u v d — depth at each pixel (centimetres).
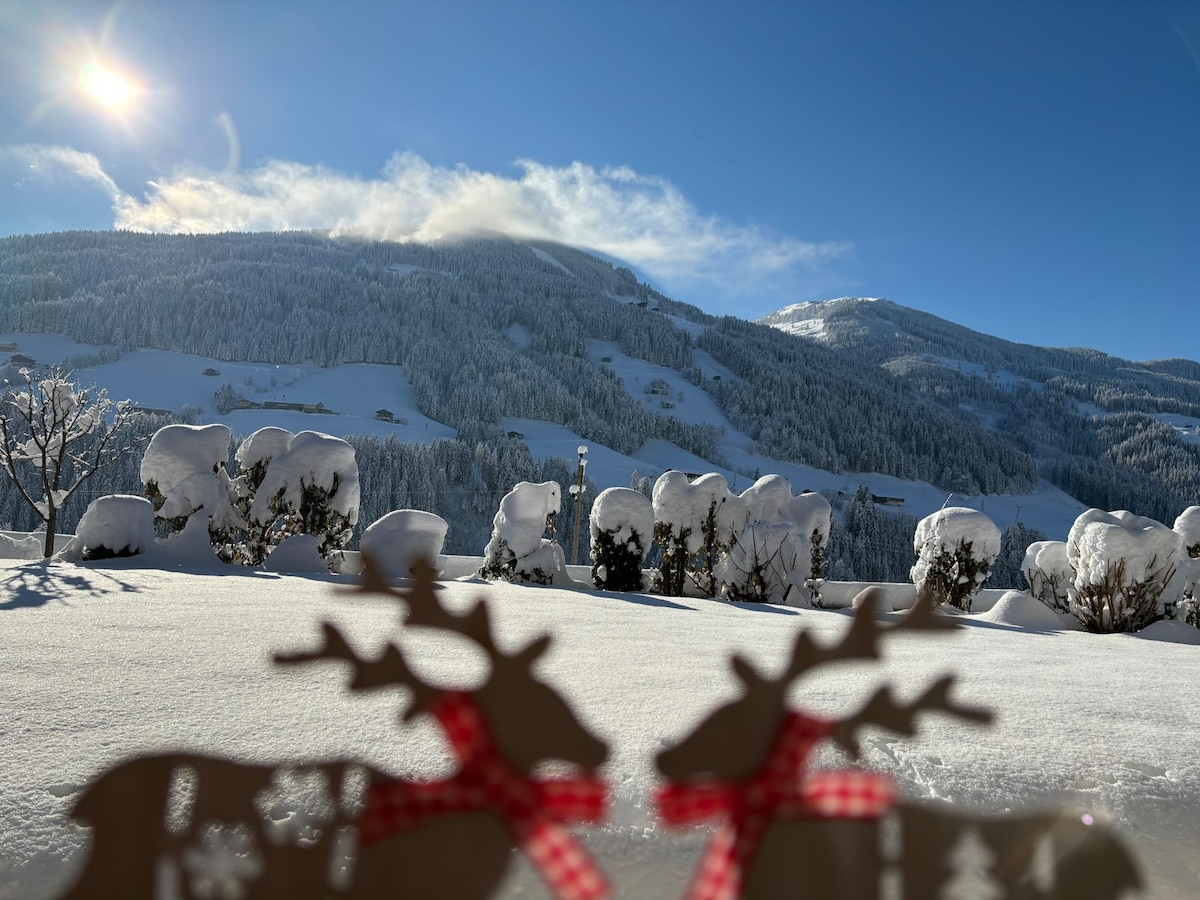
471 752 80
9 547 1183
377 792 83
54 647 385
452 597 747
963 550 1249
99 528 949
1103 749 278
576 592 982
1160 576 1041
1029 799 231
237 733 247
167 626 466
